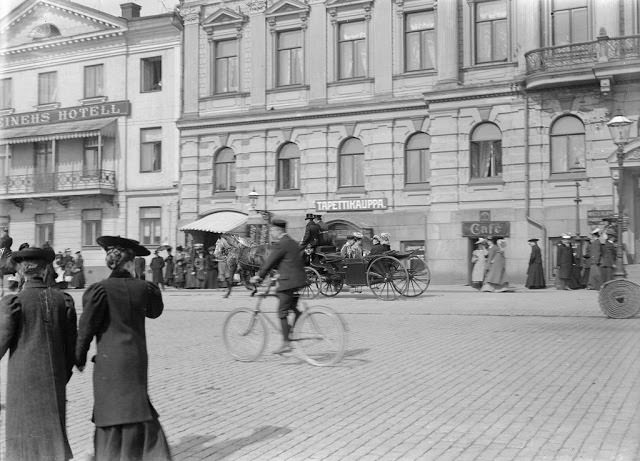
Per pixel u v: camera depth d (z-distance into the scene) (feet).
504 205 91.45
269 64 108.68
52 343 17.56
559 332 42.75
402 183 99.14
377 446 19.95
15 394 17.21
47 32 124.88
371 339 41.55
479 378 29.25
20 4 125.49
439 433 21.12
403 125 99.19
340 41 104.37
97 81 122.52
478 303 62.49
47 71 125.39
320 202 103.60
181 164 114.62
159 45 118.11
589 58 85.46
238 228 105.19
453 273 93.91
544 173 89.30
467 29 94.38
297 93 106.83
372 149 101.04
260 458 19.24
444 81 94.99
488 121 92.84
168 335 46.03
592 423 21.72
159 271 98.58
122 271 18.11
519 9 91.25
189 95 114.42
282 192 107.04
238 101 110.93
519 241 90.33
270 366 33.76
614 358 33.19
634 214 82.79
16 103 126.72
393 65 100.07
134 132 119.75
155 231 118.11
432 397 25.98
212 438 21.35
